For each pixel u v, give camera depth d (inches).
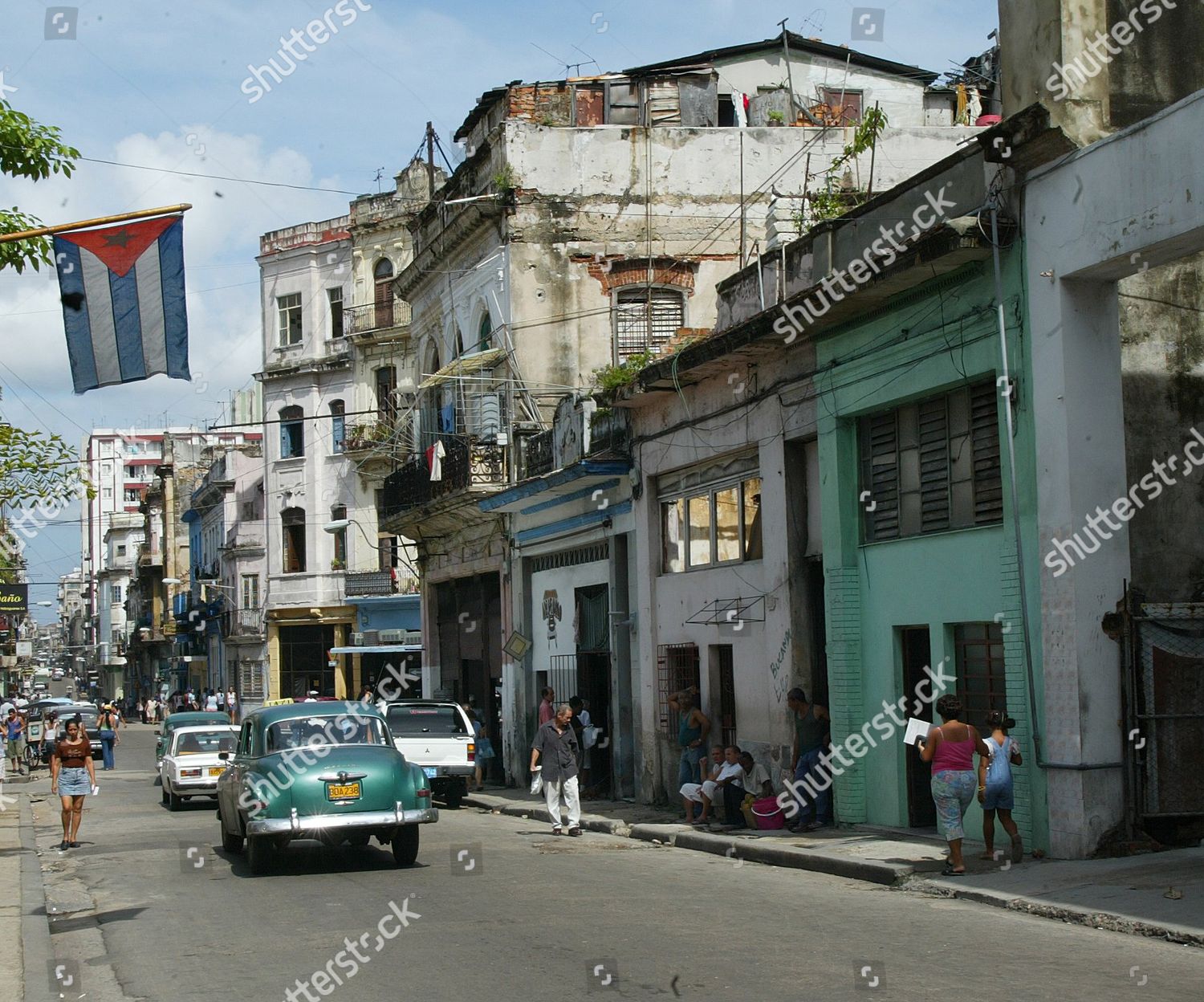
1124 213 500.7
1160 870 475.8
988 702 586.6
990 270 572.4
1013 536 556.1
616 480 950.4
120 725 3120.1
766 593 750.5
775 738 738.2
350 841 601.3
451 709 1023.0
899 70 1316.4
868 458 674.2
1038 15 558.6
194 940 433.4
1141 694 528.1
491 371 1147.9
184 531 3385.8
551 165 1133.1
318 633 2244.1
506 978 354.0
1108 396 535.2
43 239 599.2
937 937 394.9
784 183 1152.8
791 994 322.3
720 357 751.1
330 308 2164.1
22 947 424.2
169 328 534.6
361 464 2084.2
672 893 506.0
